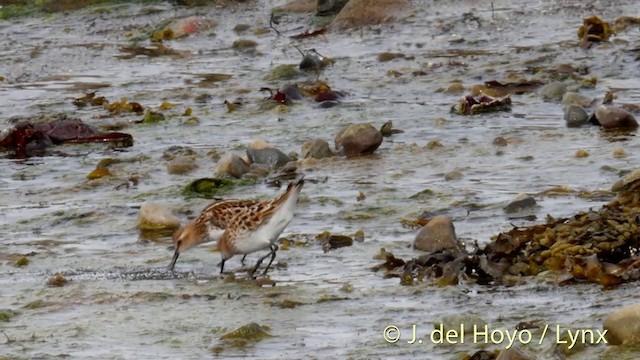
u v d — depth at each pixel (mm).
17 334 10344
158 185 15984
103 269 12305
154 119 20062
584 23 23469
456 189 14727
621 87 20141
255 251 11930
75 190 15938
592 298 10383
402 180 15398
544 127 18031
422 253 12164
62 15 29594
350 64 23469
